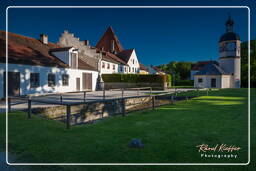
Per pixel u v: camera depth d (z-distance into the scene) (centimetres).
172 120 808
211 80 3616
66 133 612
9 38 1995
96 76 2922
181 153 438
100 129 663
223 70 3822
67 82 2248
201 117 866
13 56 1691
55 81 2059
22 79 1688
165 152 444
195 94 2241
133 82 3150
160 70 8369
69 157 421
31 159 412
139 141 482
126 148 471
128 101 1730
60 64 2155
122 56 4459
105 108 1462
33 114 927
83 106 1266
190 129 651
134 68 4678
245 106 1219
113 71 3603
